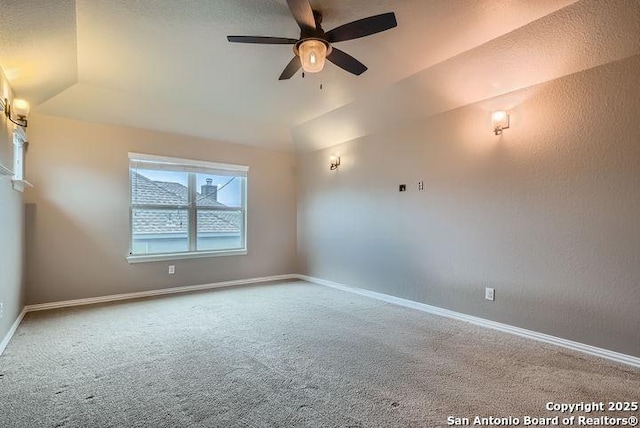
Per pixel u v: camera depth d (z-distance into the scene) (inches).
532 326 121.6
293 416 73.7
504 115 127.6
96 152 170.9
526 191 123.3
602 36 98.8
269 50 118.5
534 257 121.3
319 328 132.3
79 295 165.8
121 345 113.4
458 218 145.3
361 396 82.0
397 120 169.5
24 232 148.3
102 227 172.2
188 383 88.0
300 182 240.7
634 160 99.3
